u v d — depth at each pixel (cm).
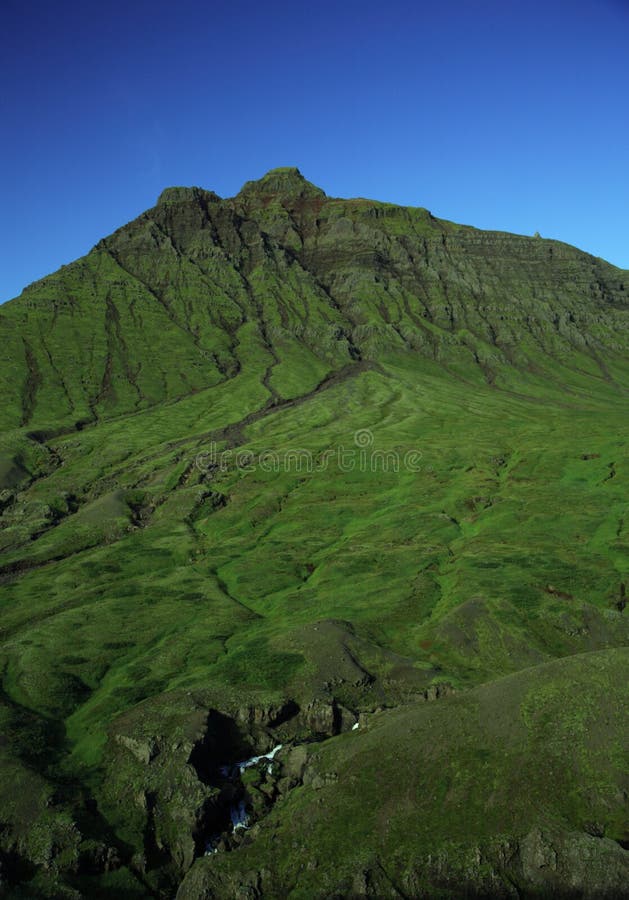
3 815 6769
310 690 8994
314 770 7400
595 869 5606
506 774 6681
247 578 13862
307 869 6156
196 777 7300
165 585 13475
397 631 10919
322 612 11675
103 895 6181
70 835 6569
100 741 8188
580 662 7912
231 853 6450
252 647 10231
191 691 8844
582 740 6862
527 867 5859
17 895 6041
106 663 10300
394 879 5934
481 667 9700
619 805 6219
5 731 8069
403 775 6938
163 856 6694
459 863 5928
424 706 7944
